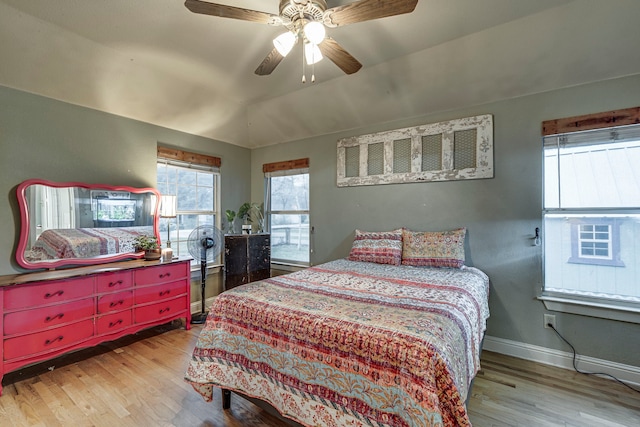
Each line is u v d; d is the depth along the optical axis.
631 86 2.13
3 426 1.67
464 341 1.35
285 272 4.13
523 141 2.53
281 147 4.15
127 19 1.99
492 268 2.65
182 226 3.67
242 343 1.62
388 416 1.12
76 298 2.30
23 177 2.36
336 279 2.18
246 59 2.53
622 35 1.95
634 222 2.14
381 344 1.19
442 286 1.98
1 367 1.95
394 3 1.37
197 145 3.72
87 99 2.66
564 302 2.32
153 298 2.81
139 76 2.70
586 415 1.76
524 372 2.26
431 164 2.96
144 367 2.33
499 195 2.63
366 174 3.37
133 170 3.07
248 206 4.09
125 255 2.94
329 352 1.31
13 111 2.31
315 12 1.47
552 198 2.43
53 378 2.17
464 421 1.03
